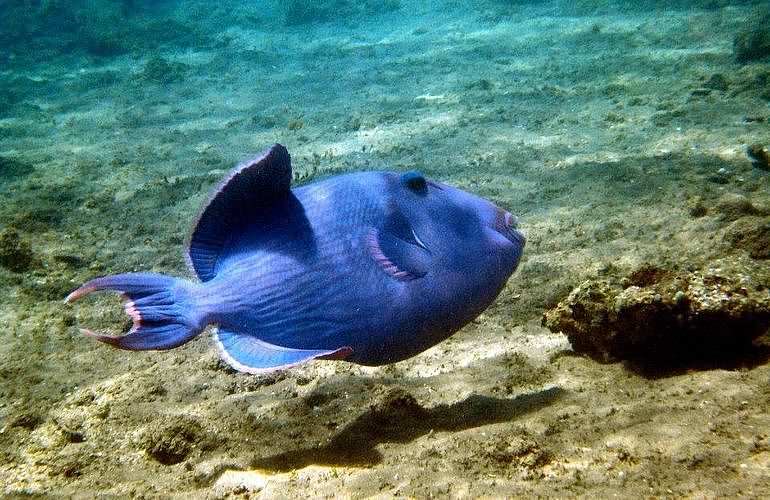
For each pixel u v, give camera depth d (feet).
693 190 5.96
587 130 8.72
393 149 8.85
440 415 3.47
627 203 5.93
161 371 4.15
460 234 2.97
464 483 2.89
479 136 9.07
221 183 2.83
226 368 4.12
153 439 3.46
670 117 8.66
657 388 3.29
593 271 4.53
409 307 2.89
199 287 2.82
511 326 4.25
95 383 4.12
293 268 2.85
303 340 2.86
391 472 3.02
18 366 4.32
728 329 3.34
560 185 6.71
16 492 3.25
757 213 5.00
